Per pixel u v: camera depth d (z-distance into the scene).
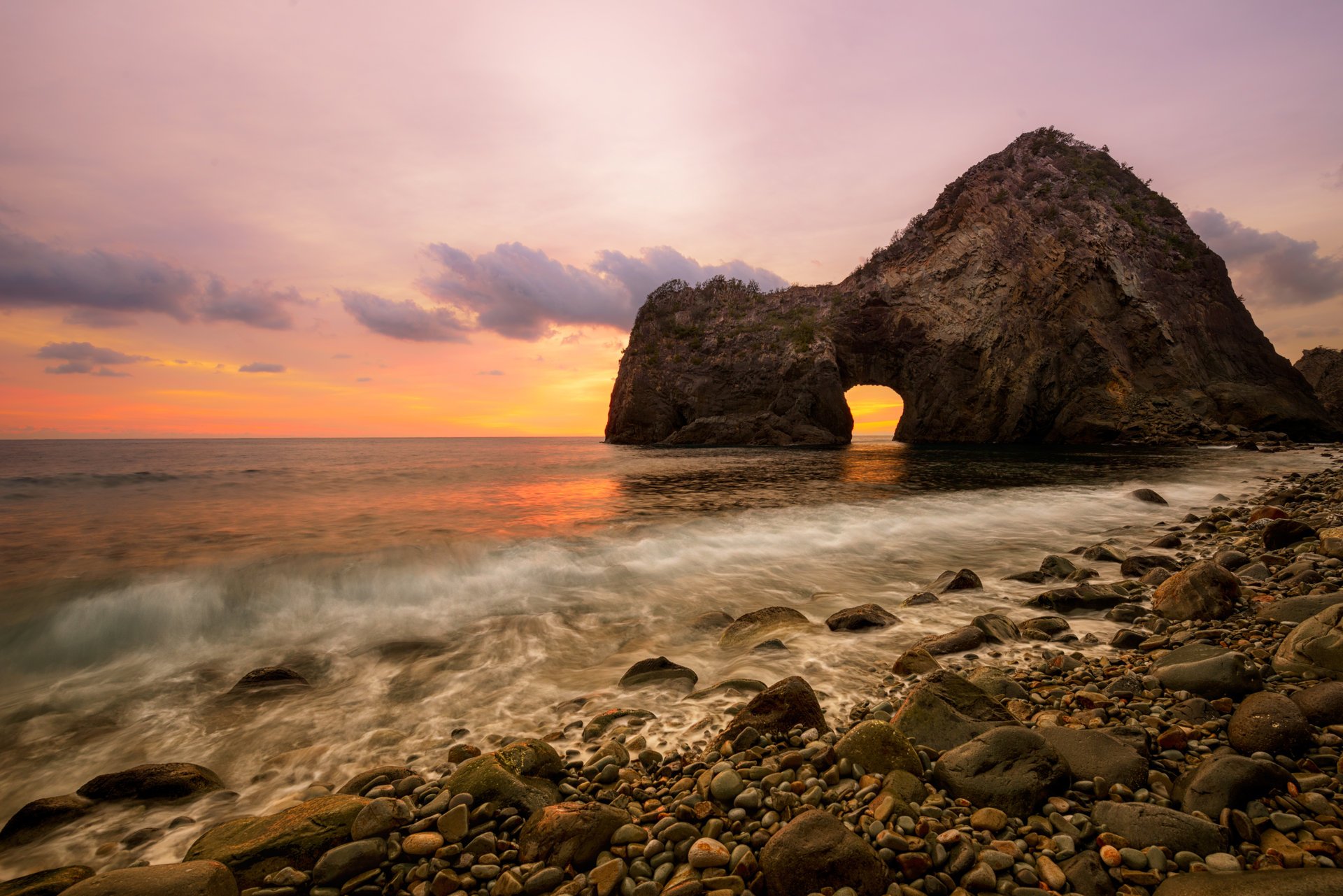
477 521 14.11
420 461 38.22
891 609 7.80
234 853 3.00
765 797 3.31
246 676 5.70
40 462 33.97
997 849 2.80
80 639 6.86
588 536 12.23
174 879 2.64
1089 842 2.85
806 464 33.62
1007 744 3.42
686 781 3.60
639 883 2.76
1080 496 18.20
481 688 5.59
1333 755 3.30
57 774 4.26
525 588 8.98
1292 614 5.77
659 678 5.48
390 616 7.80
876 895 2.58
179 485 21.45
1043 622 6.53
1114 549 9.91
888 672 5.56
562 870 2.90
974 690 4.32
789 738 4.05
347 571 9.35
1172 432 49.94
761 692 4.48
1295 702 3.85
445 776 3.99
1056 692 4.74
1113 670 5.18
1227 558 8.47
